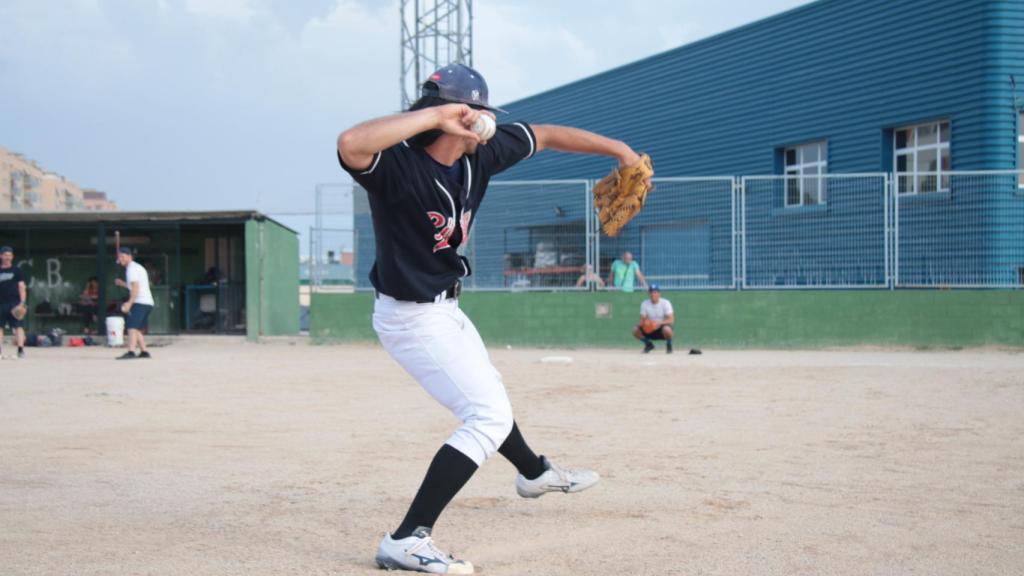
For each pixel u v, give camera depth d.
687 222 18.09
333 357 15.85
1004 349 16.61
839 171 21.41
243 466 5.85
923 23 19.48
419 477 5.51
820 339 17.41
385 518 4.48
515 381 11.27
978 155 18.34
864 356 15.47
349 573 3.52
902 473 5.52
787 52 22.66
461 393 3.69
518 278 18.66
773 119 23.03
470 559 3.75
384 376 12.09
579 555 3.79
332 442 6.81
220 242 22.53
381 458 6.15
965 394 9.52
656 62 26.33
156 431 7.31
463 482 3.63
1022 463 5.82
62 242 22.31
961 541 3.99
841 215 17.33
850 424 7.53
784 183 17.62
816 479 5.35
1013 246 16.45
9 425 7.59
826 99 21.67
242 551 3.85
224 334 21.66
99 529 4.22
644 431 7.25
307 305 27.70
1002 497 4.86
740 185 17.70
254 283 20.75
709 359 14.93
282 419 8.03
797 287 17.52
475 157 3.67
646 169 4.09
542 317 18.47
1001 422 7.58
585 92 28.64
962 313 16.84
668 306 16.56
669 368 13.00
